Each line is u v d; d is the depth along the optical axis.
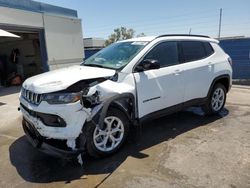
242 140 4.36
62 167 3.62
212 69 5.31
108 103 3.61
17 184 3.25
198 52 5.21
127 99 3.98
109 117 3.77
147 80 4.16
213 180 3.16
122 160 3.74
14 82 12.90
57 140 3.52
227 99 7.70
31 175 3.46
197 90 5.07
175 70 4.60
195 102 5.12
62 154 3.34
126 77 3.96
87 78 3.56
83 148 3.48
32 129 3.77
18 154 4.12
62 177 3.36
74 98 3.33
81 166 3.61
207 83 5.25
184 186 3.05
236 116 5.76
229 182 3.11
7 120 6.11
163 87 4.40
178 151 3.98
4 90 11.21
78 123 3.36
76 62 14.93
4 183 3.29
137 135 4.63
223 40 12.19
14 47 15.88
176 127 5.07
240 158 3.71
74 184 3.19
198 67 5.01
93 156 3.71
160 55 4.50
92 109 3.50
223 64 5.59
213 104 5.63
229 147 4.08
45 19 12.61
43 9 12.62
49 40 12.95
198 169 3.42
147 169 3.46
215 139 4.42
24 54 15.59
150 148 4.12
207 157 3.75
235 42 11.91
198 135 4.63
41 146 3.54
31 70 15.53
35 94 3.51
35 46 14.89
